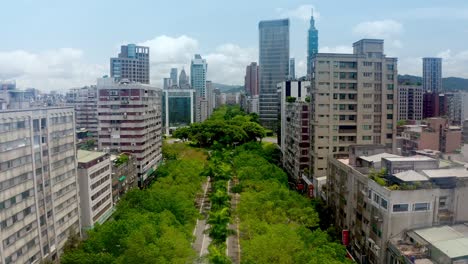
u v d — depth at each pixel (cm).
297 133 14200
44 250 7556
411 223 6319
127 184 12481
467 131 15050
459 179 6525
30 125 7119
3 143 6400
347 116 11981
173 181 11094
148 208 8425
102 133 14125
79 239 8725
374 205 6831
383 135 12044
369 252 6938
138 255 5891
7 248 6456
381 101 11969
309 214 8181
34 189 7231
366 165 8050
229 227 9606
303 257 5872
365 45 13000
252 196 8969
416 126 15825
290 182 14812
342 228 8681
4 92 10519
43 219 7538
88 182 9281
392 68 11956
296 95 18375
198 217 9044
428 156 8556
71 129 8694
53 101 15638
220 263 6531
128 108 13888
